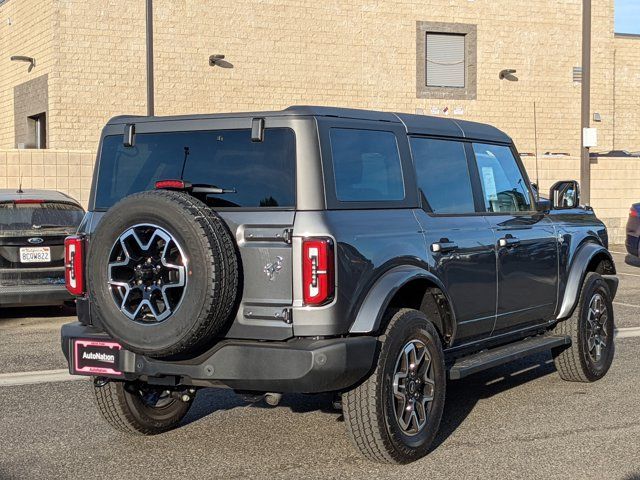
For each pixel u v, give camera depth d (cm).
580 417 707
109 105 2458
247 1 2620
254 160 568
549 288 780
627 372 877
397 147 629
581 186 2061
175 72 2555
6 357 963
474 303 676
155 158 608
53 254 1176
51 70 2412
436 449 624
